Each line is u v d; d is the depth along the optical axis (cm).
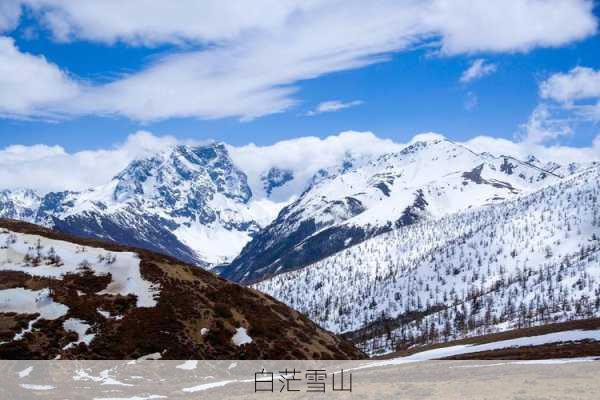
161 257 15650
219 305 13800
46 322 11762
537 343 11431
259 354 12519
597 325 12344
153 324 12375
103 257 14700
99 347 11462
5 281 13038
